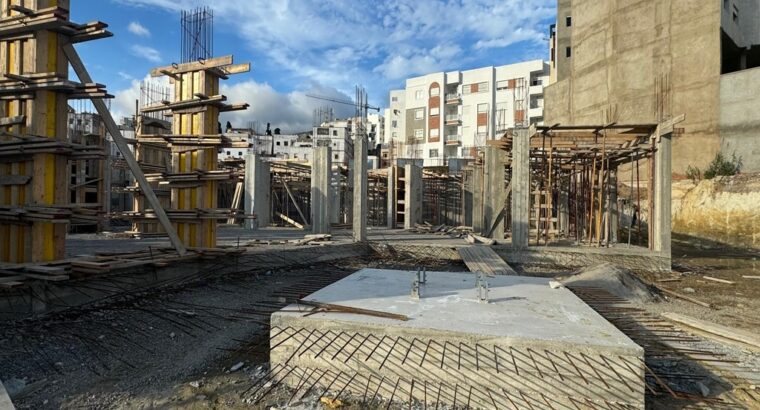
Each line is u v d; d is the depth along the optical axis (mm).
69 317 6551
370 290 5867
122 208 23891
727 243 19750
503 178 16828
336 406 4020
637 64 25578
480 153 19656
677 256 15898
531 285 6344
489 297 5516
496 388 3961
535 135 13555
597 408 3742
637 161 14461
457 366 4062
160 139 9508
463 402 4016
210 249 9344
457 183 28047
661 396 4309
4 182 7004
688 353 5086
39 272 6367
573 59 30750
